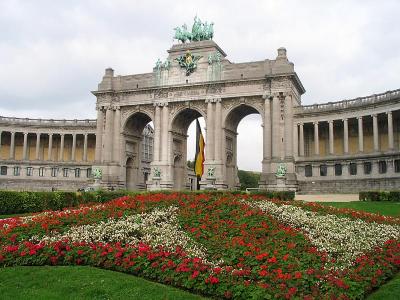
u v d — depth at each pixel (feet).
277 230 79.05
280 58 279.28
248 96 284.82
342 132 317.63
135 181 342.85
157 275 62.39
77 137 392.06
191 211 91.40
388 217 115.44
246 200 108.06
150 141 464.65
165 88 305.94
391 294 57.77
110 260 67.46
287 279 55.62
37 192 151.84
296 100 309.83
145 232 78.28
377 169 276.21
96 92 325.83
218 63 295.28
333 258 67.87
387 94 274.36
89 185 326.03
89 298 53.98
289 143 270.46
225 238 73.56
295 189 266.16
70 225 84.53
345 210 112.57
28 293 55.57
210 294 56.85
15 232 80.64
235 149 312.91
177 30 317.83
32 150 394.11
